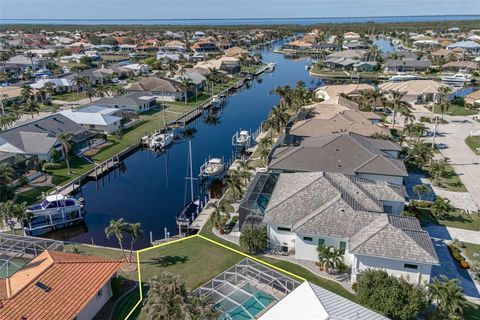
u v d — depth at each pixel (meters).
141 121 106.06
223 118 117.75
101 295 37.06
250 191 53.72
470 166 72.81
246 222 49.03
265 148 80.81
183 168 80.31
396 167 58.88
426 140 87.69
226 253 46.84
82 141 83.19
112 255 47.28
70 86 139.00
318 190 48.38
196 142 96.06
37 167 71.50
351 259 42.72
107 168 75.62
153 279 32.06
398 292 33.69
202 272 43.06
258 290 37.62
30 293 32.16
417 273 38.34
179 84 132.50
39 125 82.25
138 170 79.62
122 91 131.88
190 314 28.41
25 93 117.25
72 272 35.75
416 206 56.97
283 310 31.38
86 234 55.38
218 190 69.56
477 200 59.44
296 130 76.88
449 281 34.31
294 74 192.12
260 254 46.28
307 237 44.16
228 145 93.31
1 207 49.34
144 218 59.81
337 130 75.94
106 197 67.31
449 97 120.06
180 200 65.94
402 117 106.44
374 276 35.78
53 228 55.97
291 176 55.66
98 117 94.81
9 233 52.38
